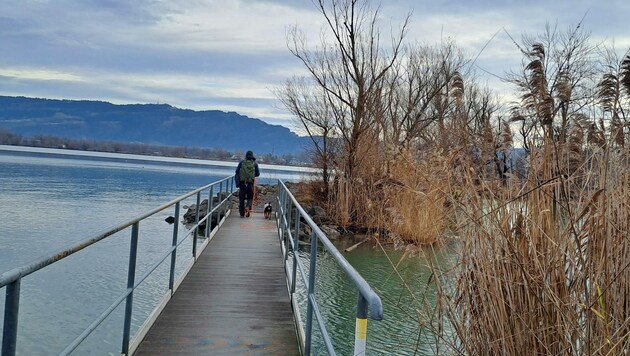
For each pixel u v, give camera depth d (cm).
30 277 922
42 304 778
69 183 3666
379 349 532
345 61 1659
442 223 402
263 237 1074
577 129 327
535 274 306
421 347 495
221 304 562
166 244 1341
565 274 299
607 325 269
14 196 2491
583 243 296
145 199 2773
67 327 697
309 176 2016
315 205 1722
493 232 324
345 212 1414
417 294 468
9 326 206
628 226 282
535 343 302
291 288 575
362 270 929
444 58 2086
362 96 1612
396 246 430
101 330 690
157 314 505
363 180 1439
